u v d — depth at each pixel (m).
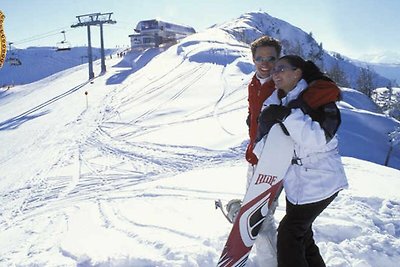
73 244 4.00
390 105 56.25
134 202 6.04
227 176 7.65
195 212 4.85
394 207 4.84
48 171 16.02
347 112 27.28
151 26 67.19
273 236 2.96
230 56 39.00
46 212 10.74
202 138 18.50
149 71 39.81
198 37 54.56
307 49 155.50
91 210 6.14
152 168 15.05
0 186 14.62
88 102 31.38
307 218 2.68
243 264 2.70
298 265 2.64
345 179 2.69
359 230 3.85
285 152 2.58
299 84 2.58
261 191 2.63
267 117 2.52
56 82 49.59
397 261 3.43
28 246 4.79
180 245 3.56
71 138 21.67
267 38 2.94
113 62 59.75
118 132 21.50
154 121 22.84
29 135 24.12
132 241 3.88
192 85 30.52
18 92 47.84
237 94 26.84
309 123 2.38
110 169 15.34
